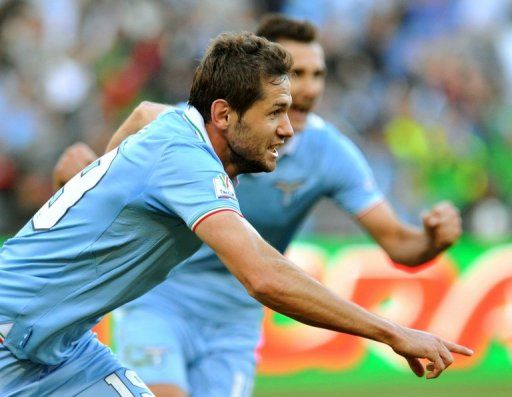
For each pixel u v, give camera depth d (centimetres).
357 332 1014
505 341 2742
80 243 1086
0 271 1118
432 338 1039
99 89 3516
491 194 3597
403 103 3700
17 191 3266
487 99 3916
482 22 4125
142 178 1053
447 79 3875
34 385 1165
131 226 1073
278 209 1603
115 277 1107
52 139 3369
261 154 1085
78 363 1195
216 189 1025
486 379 2723
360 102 3675
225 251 1005
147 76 3553
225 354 1606
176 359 1547
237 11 3803
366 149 3538
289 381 2584
